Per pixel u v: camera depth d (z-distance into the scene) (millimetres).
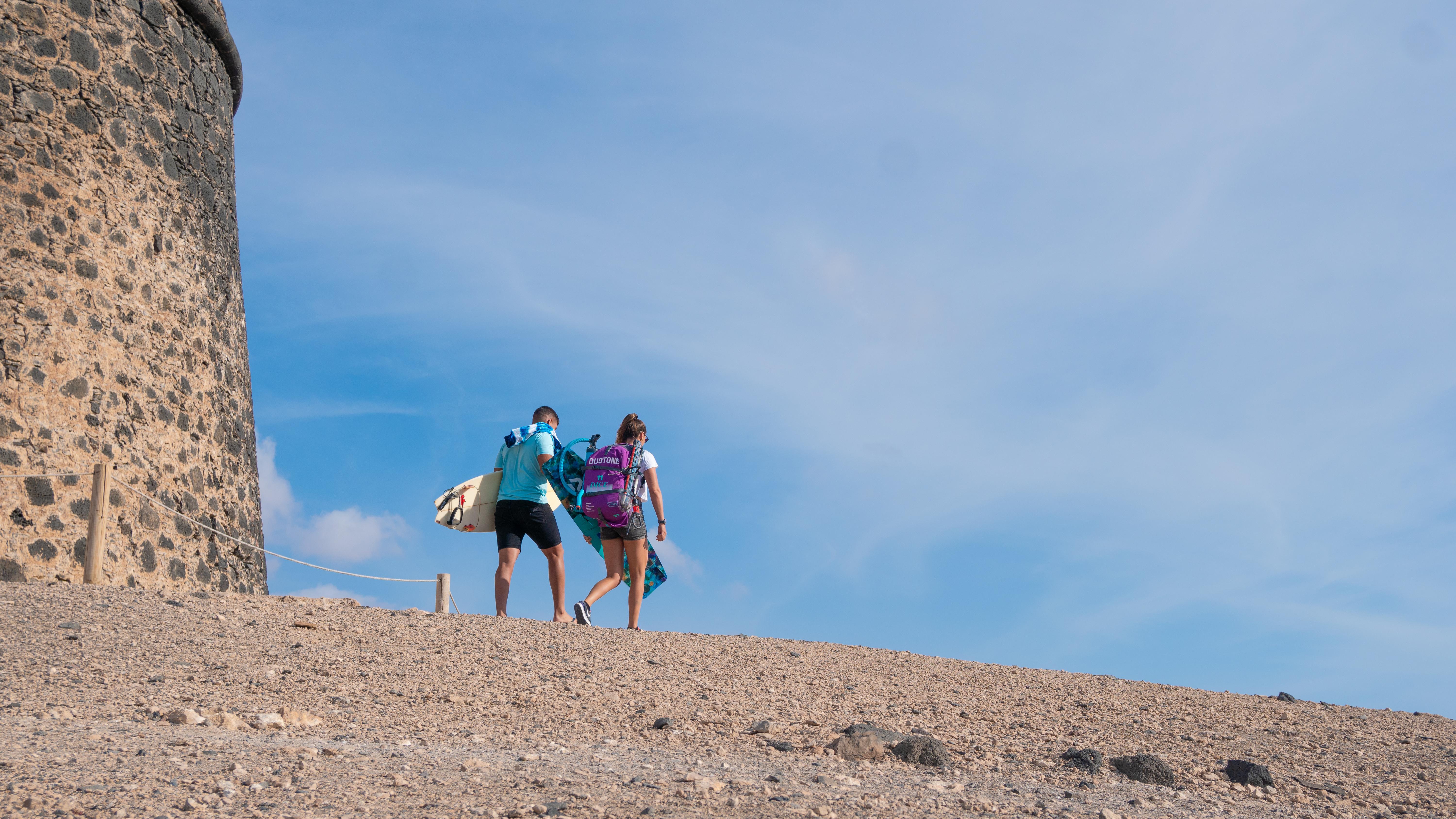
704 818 3104
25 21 8961
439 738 4230
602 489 7715
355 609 7156
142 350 9398
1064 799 3852
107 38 9617
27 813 2682
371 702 4832
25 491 8047
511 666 5832
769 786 3625
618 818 3055
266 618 6434
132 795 2918
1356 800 4387
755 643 7707
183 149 10461
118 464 8836
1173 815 3732
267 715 4199
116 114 9570
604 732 4629
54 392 8477
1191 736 5531
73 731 3674
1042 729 5465
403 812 2998
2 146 8609
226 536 9883
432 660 5785
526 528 8055
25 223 8617
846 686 6281
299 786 3166
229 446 10562
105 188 9312
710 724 4918
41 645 5137
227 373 10812
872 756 4371
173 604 6438
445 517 8461
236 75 12055
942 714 5695
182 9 10742
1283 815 3969
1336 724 6355
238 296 11539
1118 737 5398
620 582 8047
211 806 2887
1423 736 6238
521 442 8211
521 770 3646
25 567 7895
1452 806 4402
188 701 4492
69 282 8805
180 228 10227
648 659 6422
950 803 3555
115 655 5137
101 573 7129
